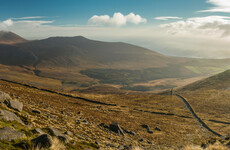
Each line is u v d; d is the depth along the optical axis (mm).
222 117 98688
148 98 170875
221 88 175375
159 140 48312
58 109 54625
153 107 128250
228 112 108188
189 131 69875
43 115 31422
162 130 65250
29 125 14531
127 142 35844
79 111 65562
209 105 126875
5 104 18109
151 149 33812
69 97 123250
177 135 60156
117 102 139750
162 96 178750
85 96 144000
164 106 133625
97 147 16984
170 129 69438
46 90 128000
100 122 53625
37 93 99000
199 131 71750
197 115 104438
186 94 177750
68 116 45500
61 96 118188
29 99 57781
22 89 95000
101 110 90250
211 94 158375
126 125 61062
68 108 66562
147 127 64188
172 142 48094
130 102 148250
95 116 64000
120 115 84625
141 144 38375
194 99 149250
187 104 137500
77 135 24266
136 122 72250
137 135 49188
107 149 21641
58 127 25234
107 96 174250
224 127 78688
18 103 19625
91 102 121125
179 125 80750
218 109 115938
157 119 90375
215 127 79000
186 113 111188
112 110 98062
